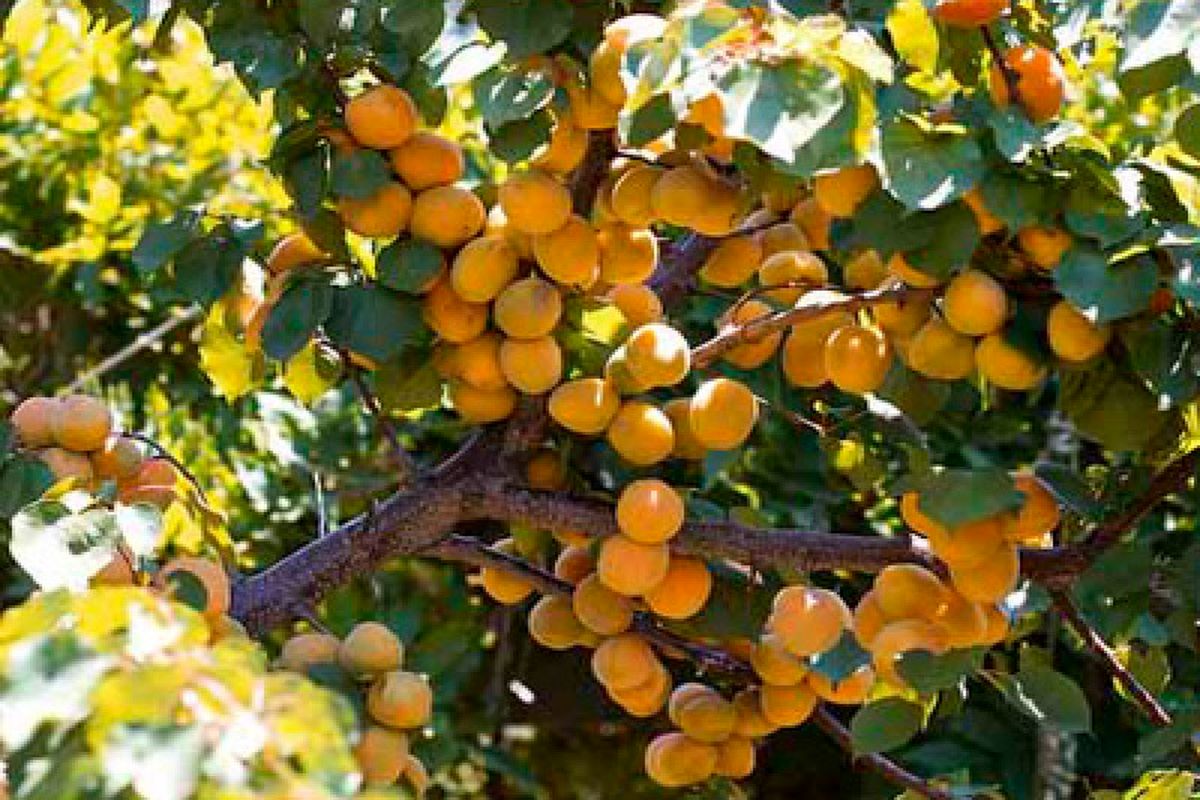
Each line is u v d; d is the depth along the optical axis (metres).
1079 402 1.99
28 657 1.54
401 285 2.00
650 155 2.04
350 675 1.89
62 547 1.83
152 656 1.55
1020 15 2.04
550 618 2.12
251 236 2.06
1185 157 2.05
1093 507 2.02
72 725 1.57
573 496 2.07
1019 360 1.94
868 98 1.80
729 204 1.99
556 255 1.99
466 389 2.06
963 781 2.16
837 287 2.13
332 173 1.98
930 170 1.86
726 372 2.59
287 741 1.50
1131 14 1.86
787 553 2.01
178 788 1.48
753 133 1.75
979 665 1.92
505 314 1.99
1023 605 2.23
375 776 1.87
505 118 1.94
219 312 2.15
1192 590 2.02
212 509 2.07
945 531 1.94
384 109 1.99
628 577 1.97
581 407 1.99
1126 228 1.89
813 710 2.13
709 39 1.78
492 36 1.96
